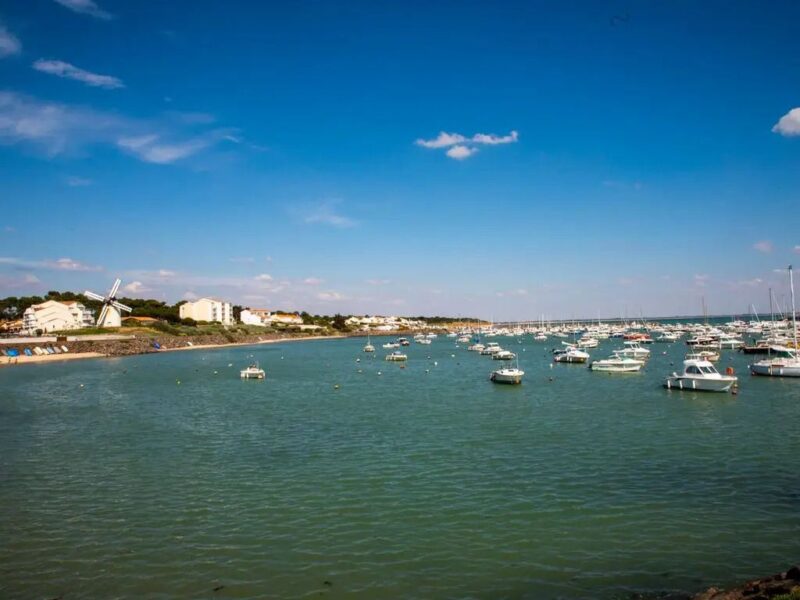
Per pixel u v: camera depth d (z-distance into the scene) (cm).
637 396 7256
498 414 6094
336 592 2247
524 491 3400
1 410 6912
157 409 6881
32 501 3369
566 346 17288
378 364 13575
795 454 4156
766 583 2064
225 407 6994
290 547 2659
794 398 6812
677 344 18425
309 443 4794
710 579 2300
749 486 3438
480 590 2247
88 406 7188
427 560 2508
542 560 2491
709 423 5378
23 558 2588
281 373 11506
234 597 2220
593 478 3644
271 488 3544
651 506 3117
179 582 2344
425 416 6053
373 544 2677
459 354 16875
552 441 4703
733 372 9538
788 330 17550
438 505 3180
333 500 3297
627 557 2506
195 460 4281
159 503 3303
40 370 12519
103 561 2545
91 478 3841
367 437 4984
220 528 2900
